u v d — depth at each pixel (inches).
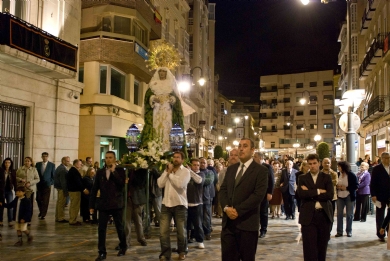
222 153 1755.7
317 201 251.6
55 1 678.5
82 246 340.8
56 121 672.4
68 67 645.3
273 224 490.6
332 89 3051.2
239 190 210.2
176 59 487.5
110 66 904.3
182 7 1493.6
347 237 396.5
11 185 442.3
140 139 443.5
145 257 303.7
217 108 2551.7
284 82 3203.7
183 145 430.0
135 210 341.7
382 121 1061.8
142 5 968.3
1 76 550.6
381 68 1051.3
